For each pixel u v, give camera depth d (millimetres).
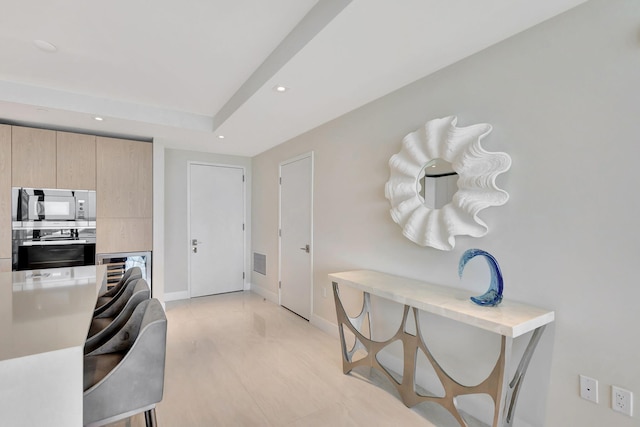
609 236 1448
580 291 1536
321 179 3432
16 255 3191
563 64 1592
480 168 1872
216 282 5016
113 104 3129
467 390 1737
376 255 2730
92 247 3566
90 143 3553
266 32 2029
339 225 3170
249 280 5309
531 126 1714
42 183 3307
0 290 1834
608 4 1446
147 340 1371
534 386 1694
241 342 3107
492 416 1886
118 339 1621
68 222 3438
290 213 4070
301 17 1878
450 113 2119
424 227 2217
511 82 1797
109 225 3658
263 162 4844
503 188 1840
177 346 3004
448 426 1896
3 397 954
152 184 3924
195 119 3574
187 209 4770
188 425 1895
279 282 4367
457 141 1986
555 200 1625
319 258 3486
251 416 1983
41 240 3303
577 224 1548
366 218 2828
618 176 1421
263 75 2391
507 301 1788
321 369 2588
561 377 1599
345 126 3061
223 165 5055
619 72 1418
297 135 3854
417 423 1926
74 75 2617
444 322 2172
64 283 2029
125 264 3754
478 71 1956
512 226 1801
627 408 1393
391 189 2451
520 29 1727
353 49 1896
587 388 1509
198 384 2340
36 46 2180
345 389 2297
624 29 1402
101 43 2148
